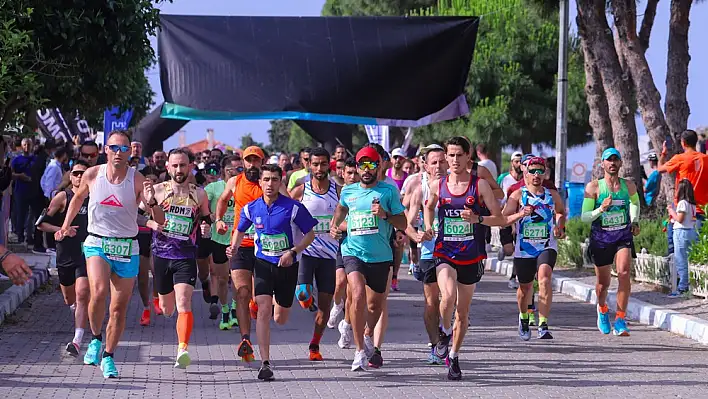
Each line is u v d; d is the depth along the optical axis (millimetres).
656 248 28516
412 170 31625
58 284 28734
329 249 18453
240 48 29594
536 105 64625
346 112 29969
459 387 15664
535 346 20125
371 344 17562
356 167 17016
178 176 17609
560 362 18172
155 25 27859
